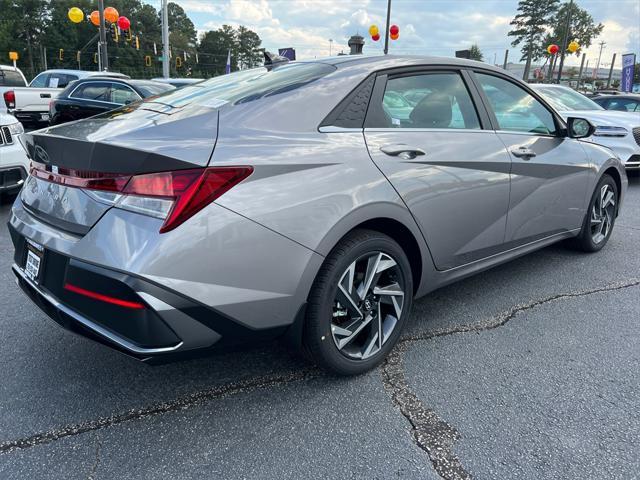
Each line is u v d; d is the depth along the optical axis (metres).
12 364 2.66
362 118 2.51
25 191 2.45
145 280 1.80
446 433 2.17
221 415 2.28
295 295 2.16
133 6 84.00
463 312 3.37
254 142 2.10
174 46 86.25
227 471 1.94
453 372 2.64
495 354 2.83
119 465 1.96
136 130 2.09
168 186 1.85
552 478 1.92
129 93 9.40
